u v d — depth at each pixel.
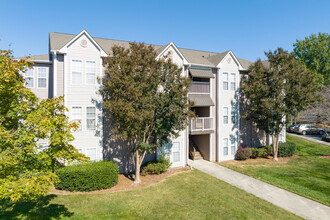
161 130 14.57
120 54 13.38
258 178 16.30
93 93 15.59
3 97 7.46
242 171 18.03
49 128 7.34
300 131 34.41
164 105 14.30
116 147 16.64
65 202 11.23
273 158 22.16
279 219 10.53
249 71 21.67
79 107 15.22
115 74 12.98
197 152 22.59
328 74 38.72
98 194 12.59
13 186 6.50
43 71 16.44
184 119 15.04
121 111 12.72
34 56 16.88
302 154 24.39
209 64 20.94
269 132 21.77
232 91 22.19
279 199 12.81
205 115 21.98
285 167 19.38
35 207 10.46
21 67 8.10
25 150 7.43
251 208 11.53
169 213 10.57
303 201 12.59
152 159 18.09
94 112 15.62
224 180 15.81
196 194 13.01
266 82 20.48
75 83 15.12
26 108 7.77
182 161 19.20
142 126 13.96
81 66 15.29
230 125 22.05
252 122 24.02
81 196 12.16
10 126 7.88
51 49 14.70
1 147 7.08
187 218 10.17
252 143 24.03
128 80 12.88
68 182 12.74
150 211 10.70
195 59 21.42
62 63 14.97
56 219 9.48
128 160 17.08
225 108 21.81
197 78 22.30
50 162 7.88
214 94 21.38
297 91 19.33
